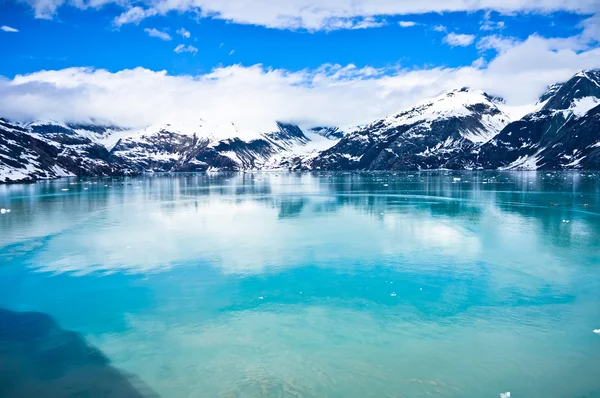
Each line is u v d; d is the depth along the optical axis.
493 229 60.69
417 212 80.56
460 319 29.61
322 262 44.06
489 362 24.02
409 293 34.72
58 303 33.66
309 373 23.14
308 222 69.81
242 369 23.64
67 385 22.38
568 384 21.97
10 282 38.75
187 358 24.89
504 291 34.88
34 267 43.22
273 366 23.88
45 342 27.09
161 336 27.70
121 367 24.03
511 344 26.00
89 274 40.88
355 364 23.97
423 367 23.62
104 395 21.48
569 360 24.17
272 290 35.97
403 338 26.94
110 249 50.56
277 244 52.66
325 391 21.55
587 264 42.09
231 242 54.06
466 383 22.09
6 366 24.27
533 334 27.27
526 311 30.81
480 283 36.84
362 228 63.25
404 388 21.73
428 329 28.14
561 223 65.25
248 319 30.14
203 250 49.81
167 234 59.75
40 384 22.47
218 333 28.02
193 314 31.19
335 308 31.89
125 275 40.47
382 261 44.12
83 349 26.16
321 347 25.91
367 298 33.78
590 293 34.16
